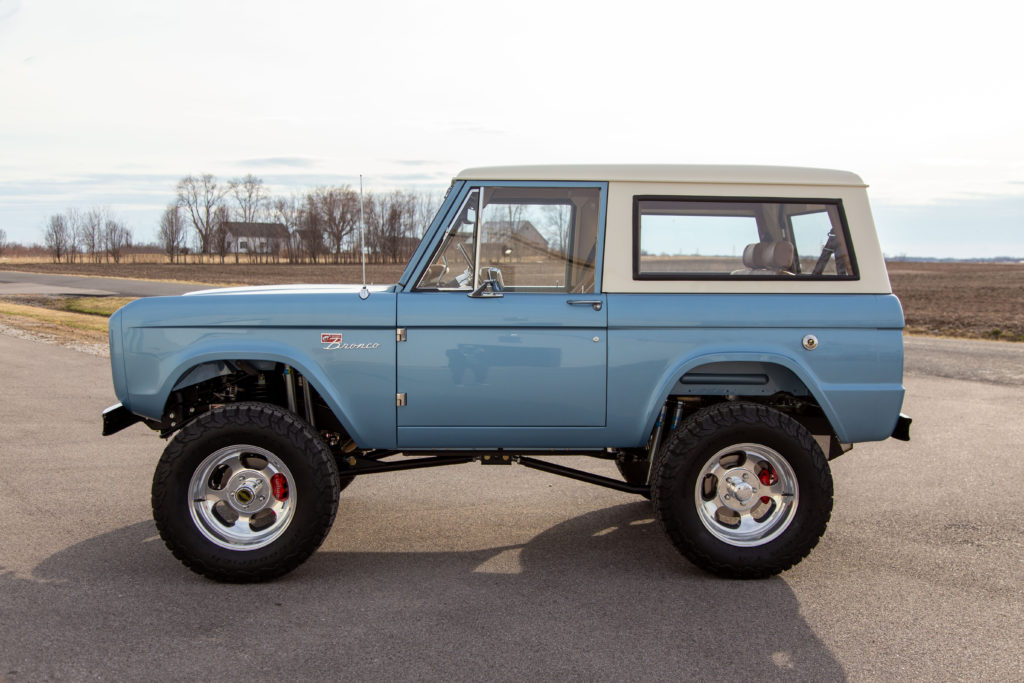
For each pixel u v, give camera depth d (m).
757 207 4.23
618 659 3.19
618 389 4.12
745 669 3.12
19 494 5.51
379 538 4.75
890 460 6.79
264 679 3.00
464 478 6.18
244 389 4.68
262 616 3.59
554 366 4.10
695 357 4.11
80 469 6.21
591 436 4.19
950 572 4.21
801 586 4.02
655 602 3.79
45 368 11.72
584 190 4.19
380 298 4.11
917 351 15.41
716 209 4.21
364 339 4.09
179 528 3.95
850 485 6.00
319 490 3.98
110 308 26.34
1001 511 5.33
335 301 4.10
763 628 3.51
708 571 4.10
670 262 4.20
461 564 4.30
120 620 3.54
